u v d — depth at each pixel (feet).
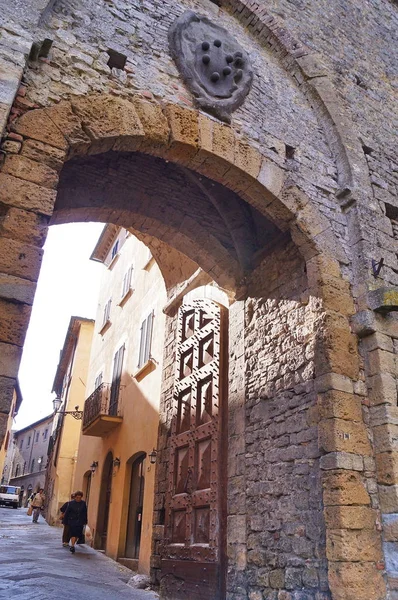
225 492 22.65
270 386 21.68
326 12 28.17
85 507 37.37
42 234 14.38
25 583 21.54
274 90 23.21
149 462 31.14
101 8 19.40
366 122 25.59
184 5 22.33
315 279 20.20
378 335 19.30
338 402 17.98
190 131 18.95
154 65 19.60
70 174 23.20
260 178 20.22
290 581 17.79
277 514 19.27
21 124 15.38
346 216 22.17
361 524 16.49
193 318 29.25
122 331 45.73
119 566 31.37
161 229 26.12
